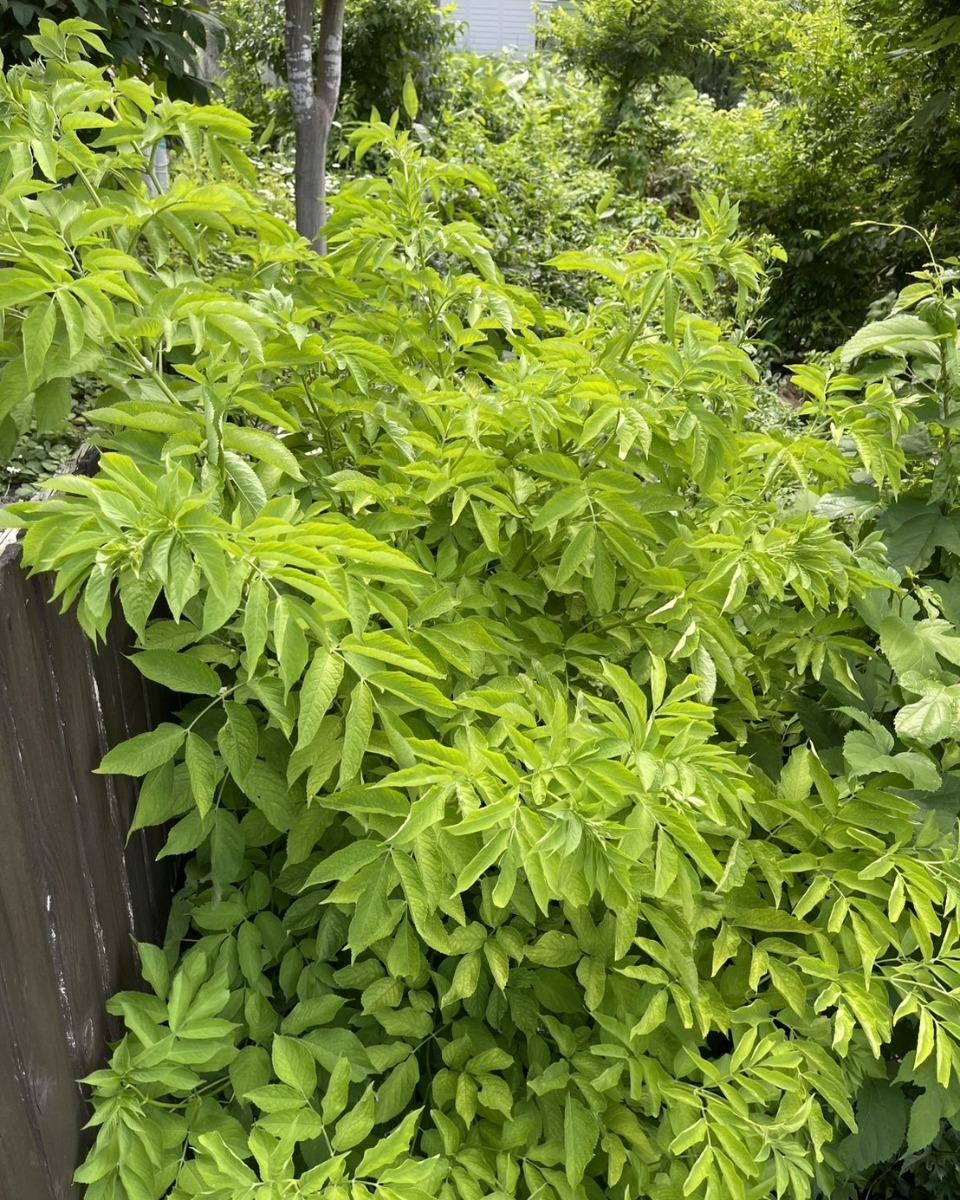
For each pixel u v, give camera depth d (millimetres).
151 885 1674
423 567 1618
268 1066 1416
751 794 1433
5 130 1335
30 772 1149
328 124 3412
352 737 1170
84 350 1231
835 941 1611
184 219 1599
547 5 16016
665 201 8867
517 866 1144
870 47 6227
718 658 1547
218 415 1260
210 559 1015
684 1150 1351
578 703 1378
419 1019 1482
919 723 1596
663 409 1530
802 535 1670
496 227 5840
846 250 6871
